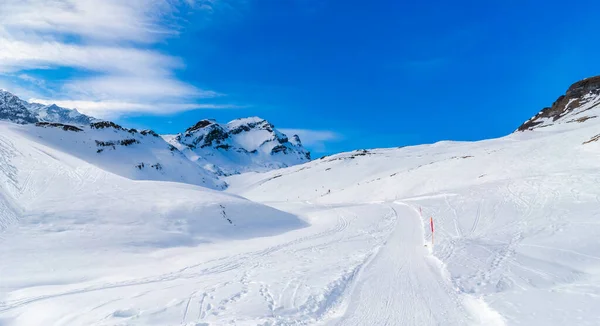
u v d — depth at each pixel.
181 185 38.59
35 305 11.48
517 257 14.57
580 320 7.99
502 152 56.19
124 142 151.00
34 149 45.22
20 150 41.16
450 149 120.38
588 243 15.23
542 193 26.98
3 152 37.47
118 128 162.00
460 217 25.98
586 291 10.13
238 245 24.55
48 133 124.69
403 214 33.69
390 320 9.09
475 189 36.81
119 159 133.75
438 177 58.91
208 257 20.12
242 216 32.47
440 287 11.62
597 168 30.56
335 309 10.22
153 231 25.11
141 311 10.02
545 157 41.84
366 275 13.54
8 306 11.83
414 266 14.61
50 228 22.55
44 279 15.69
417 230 24.39
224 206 32.50
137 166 134.38
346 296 11.20
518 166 42.69
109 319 9.54
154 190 33.72
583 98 126.06
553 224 19.28
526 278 11.90
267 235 29.55
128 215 26.64
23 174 32.78
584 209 21.11
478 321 8.85
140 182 37.00
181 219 28.05
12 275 15.90
